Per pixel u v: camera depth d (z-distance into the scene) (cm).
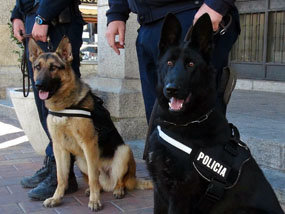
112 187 386
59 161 351
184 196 225
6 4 912
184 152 219
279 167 372
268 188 229
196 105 222
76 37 391
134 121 519
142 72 305
